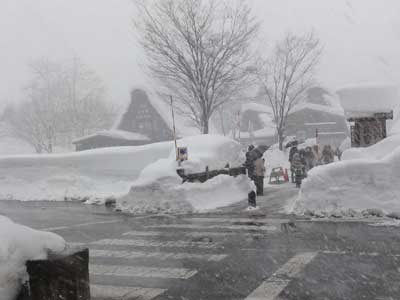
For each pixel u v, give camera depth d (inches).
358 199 398.6
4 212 524.7
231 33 1020.5
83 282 138.2
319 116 1971.0
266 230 350.0
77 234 365.7
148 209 488.7
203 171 552.7
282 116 1438.2
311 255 265.1
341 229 338.6
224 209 476.7
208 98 1052.5
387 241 292.8
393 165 394.9
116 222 422.6
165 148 665.0
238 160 649.0
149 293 208.7
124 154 687.7
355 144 592.7
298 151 782.5
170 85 1106.7
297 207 424.5
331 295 194.9
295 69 1429.6
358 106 587.2
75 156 708.7
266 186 740.0
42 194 677.3
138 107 2086.6
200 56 1003.9
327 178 412.5
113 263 266.7
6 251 129.9
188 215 451.5
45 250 138.1
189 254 282.4
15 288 129.7
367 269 231.3
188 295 203.5
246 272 236.4
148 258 276.4
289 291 202.4
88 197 630.5
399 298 188.9
